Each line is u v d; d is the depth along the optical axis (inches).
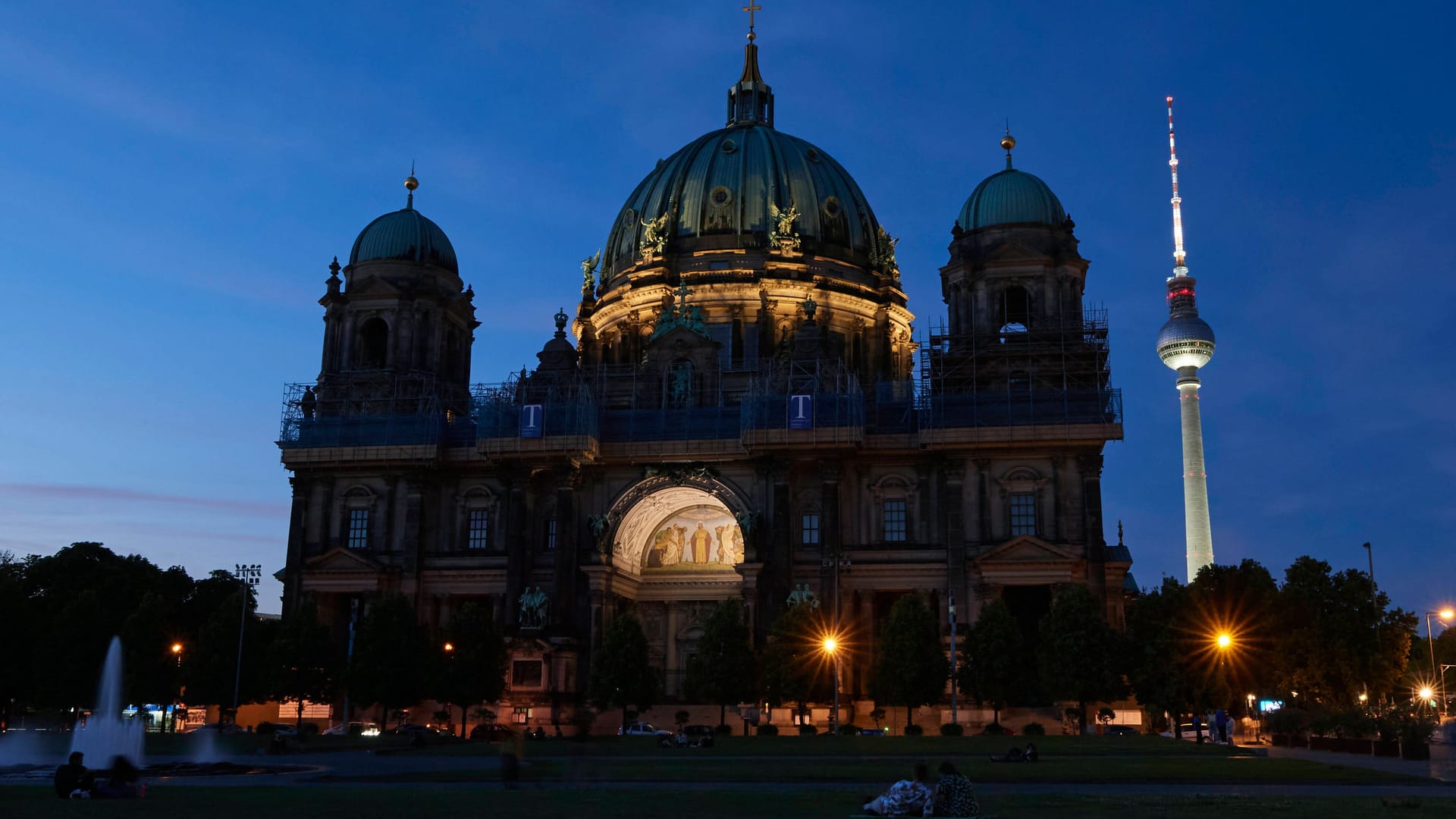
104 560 5398.6
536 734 3681.1
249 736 3585.1
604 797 1624.0
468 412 5132.9
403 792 1726.1
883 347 5442.9
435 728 4215.1
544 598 4411.9
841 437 4333.2
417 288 5064.0
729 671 4020.7
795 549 4439.0
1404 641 4731.8
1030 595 4483.3
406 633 4210.1
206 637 4298.7
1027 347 4520.2
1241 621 4584.2
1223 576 4734.3
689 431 4598.9
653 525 4845.0
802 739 3307.1
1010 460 4379.9
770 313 5231.3
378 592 4653.1
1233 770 2160.4
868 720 4286.4
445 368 5196.9
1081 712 3954.2
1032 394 4340.6
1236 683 4473.4
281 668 4205.2
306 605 4394.7
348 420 4822.8
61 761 2613.2
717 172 5565.9
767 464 4434.1
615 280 5634.8
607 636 4126.5
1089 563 4222.4
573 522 4522.6
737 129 5851.4
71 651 4343.0
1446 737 3533.5
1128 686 3934.5
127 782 1619.1
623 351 5388.8
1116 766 2288.4
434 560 4724.4
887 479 4478.3
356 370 4997.5
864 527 4461.1
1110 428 4244.6
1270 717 3673.7
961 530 4335.6
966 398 4416.8
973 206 4803.2
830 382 4626.0
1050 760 2539.4
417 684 4188.0
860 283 5497.1
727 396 4845.0
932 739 3260.3
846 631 4311.0
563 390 4734.3
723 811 1398.9
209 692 4224.9
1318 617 4648.1
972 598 4286.4
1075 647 3863.2
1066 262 4606.3
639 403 4857.3
